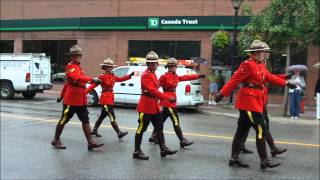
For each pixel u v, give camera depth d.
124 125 14.34
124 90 19.92
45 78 23.95
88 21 28.00
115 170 8.54
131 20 26.75
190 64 22.45
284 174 8.39
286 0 17.31
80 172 8.37
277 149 9.92
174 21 25.62
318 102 17.62
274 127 15.45
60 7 29.08
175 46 25.83
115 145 10.90
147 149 10.52
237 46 22.50
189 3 25.44
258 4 23.61
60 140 11.32
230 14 24.53
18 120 14.96
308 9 16.70
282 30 17.28
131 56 27.06
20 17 30.45
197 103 19.53
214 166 8.91
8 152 9.98
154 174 8.27
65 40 29.11
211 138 12.14
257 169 8.73
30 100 22.95
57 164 8.95
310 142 12.00
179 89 19.23
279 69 22.98
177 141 11.60
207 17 24.73
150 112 9.38
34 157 9.53
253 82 8.41
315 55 22.56
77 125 13.77
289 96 17.92
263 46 8.40
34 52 30.17
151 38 26.44
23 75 23.09
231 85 8.37
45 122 14.58
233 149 8.89
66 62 29.19
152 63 9.34
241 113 8.62
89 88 10.49
